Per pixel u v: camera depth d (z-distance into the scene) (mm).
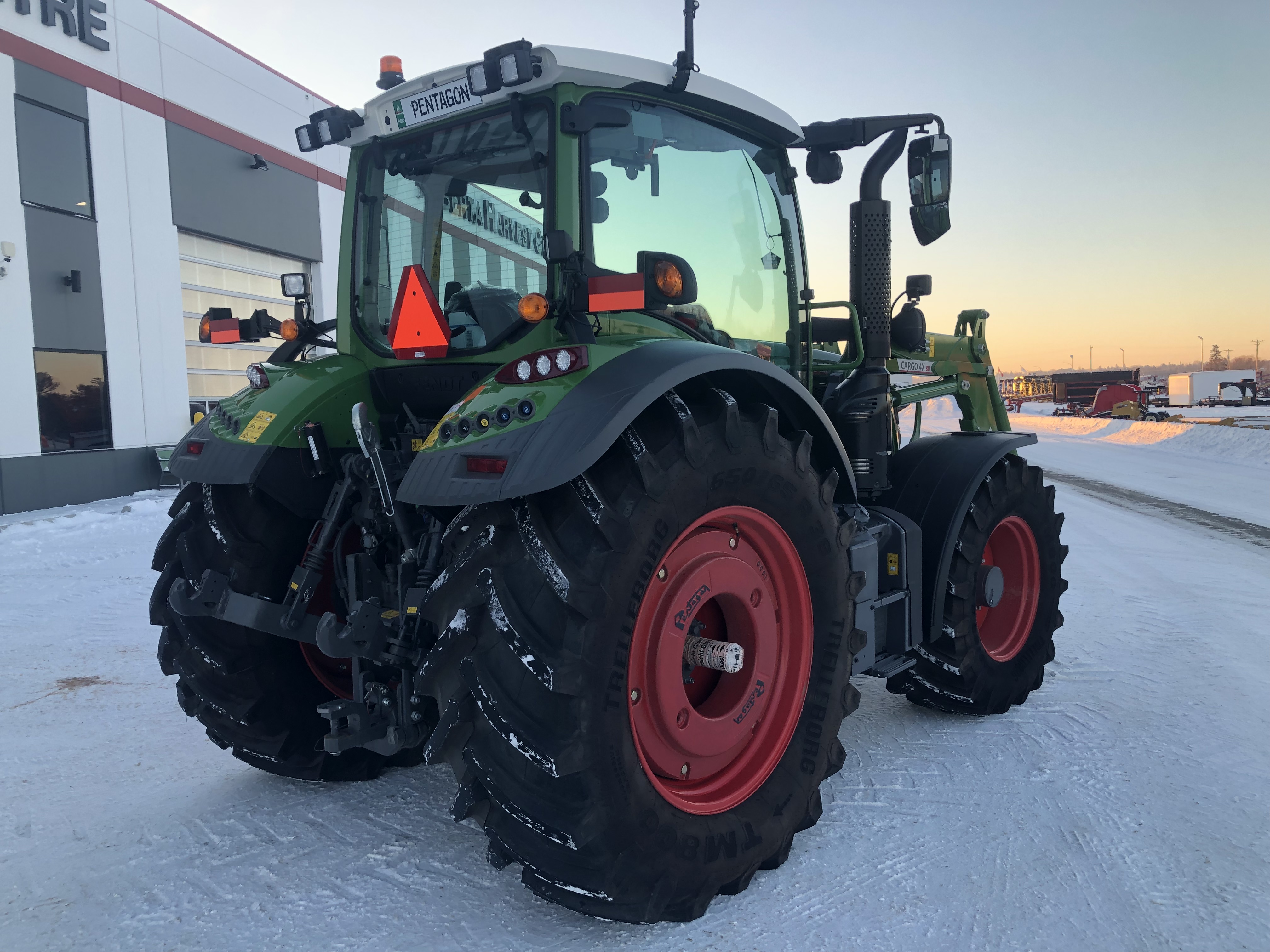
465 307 2551
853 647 2562
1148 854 2299
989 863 2270
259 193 14977
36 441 11039
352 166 2859
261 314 3092
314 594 2738
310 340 3127
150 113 12750
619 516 1902
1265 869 2217
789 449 2350
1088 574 6293
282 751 2725
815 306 3205
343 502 2521
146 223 12703
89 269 11812
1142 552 7281
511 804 1865
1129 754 2977
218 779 2900
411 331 2420
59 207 11406
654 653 2059
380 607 2318
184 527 2670
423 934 1979
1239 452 18422
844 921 2016
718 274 2775
